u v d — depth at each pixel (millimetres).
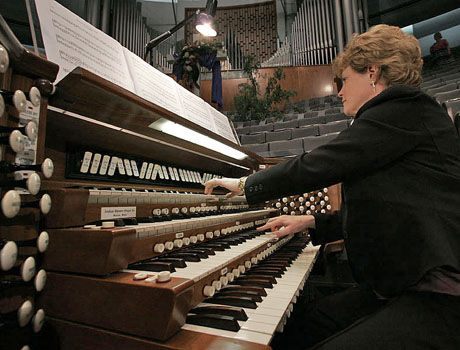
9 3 6984
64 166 773
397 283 644
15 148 506
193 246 934
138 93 1095
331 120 4684
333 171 707
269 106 6160
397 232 648
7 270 499
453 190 656
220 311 632
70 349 559
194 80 2781
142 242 709
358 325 612
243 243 1073
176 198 1017
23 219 560
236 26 9711
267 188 809
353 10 7590
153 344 500
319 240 1260
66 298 576
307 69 7188
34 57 577
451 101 2764
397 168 698
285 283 898
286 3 9453
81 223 648
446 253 588
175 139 1126
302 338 955
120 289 535
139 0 9406
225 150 1438
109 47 1075
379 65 826
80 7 7605
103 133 886
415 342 542
